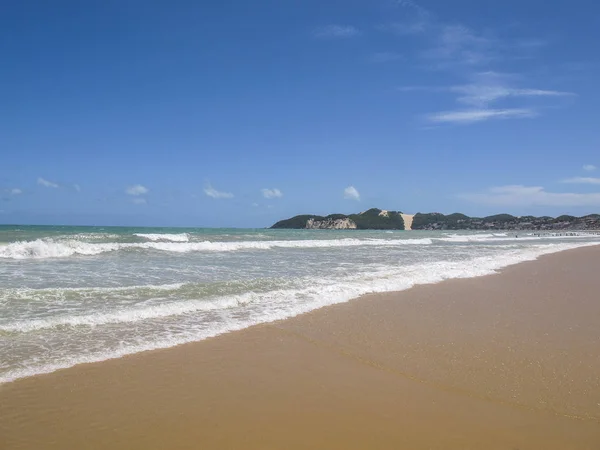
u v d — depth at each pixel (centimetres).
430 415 445
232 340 676
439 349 660
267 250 2388
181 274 1324
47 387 483
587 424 434
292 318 819
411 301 1010
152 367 553
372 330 755
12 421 407
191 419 422
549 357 631
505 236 6088
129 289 1015
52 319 736
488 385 527
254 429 406
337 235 5034
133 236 2647
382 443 387
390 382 532
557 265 1908
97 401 454
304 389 504
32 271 1299
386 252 2434
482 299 1059
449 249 2811
